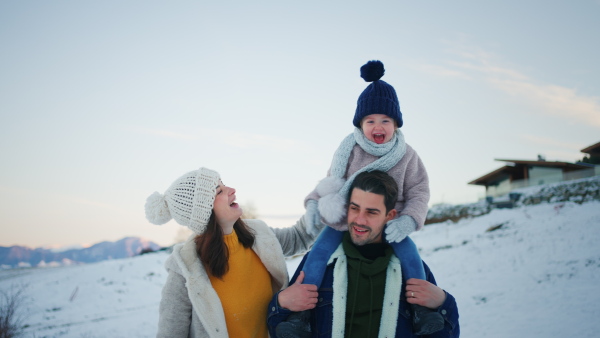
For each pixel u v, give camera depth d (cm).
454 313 240
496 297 1071
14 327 1291
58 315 1515
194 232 264
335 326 240
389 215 268
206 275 252
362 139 289
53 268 2430
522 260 1339
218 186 262
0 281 2098
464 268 1379
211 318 243
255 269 273
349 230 256
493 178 3656
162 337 249
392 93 297
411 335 242
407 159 289
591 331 796
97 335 1207
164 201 266
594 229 1509
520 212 2095
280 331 236
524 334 822
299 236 304
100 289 1816
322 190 280
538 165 3334
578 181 2414
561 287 1064
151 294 1772
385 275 250
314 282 250
